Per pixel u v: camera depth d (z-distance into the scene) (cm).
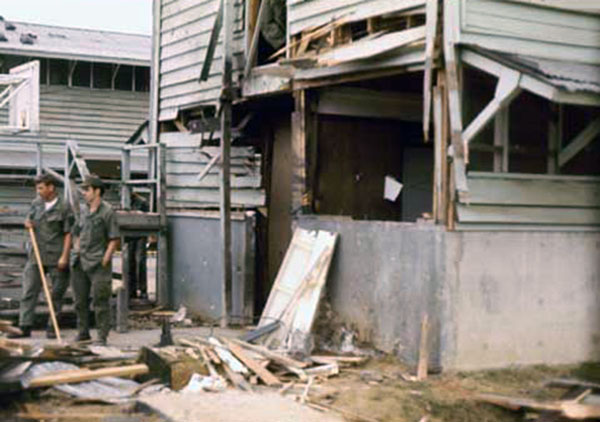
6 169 2261
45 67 2608
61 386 916
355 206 1257
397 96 1266
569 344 1051
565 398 878
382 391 936
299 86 1207
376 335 1074
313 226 1182
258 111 1458
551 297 1042
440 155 1007
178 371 970
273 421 843
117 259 2336
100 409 884
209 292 1445
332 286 1141
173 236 1546
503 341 1018
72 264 1165
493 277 1014
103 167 2305
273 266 1447
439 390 946
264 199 1423
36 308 1314
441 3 991
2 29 2775
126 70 2698
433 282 1003
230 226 1359
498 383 974
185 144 1543
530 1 1017
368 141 1267
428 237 1010
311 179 1215
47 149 2186
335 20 1154
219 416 851
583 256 1061
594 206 1064
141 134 1845
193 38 1528
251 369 988
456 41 979
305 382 980
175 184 1567
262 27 1344
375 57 1086
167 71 1614
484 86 1031
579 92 917
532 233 1034
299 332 1094
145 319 1419
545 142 1058
